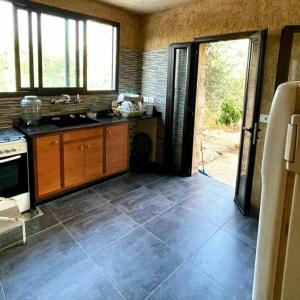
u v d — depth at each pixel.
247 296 1.82
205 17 3.30
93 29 3.65
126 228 2.58
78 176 3.28
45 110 3.35
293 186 0.48
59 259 2.13
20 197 2.74
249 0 2.82
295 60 2.46
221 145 5.79
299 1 2.44
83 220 2.70
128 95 3.92
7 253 2.17
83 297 1.78
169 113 3.94
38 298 1.76
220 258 2.19
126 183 3.66
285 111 0.46
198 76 3.70
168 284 1.91
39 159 2.82
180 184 3.68
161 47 3.96
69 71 3.52
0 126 2.97
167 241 2.40
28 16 2.98
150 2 3.47
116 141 3.67
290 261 0.51
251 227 2.66
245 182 2.88
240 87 6.11
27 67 3.09
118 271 2.02
